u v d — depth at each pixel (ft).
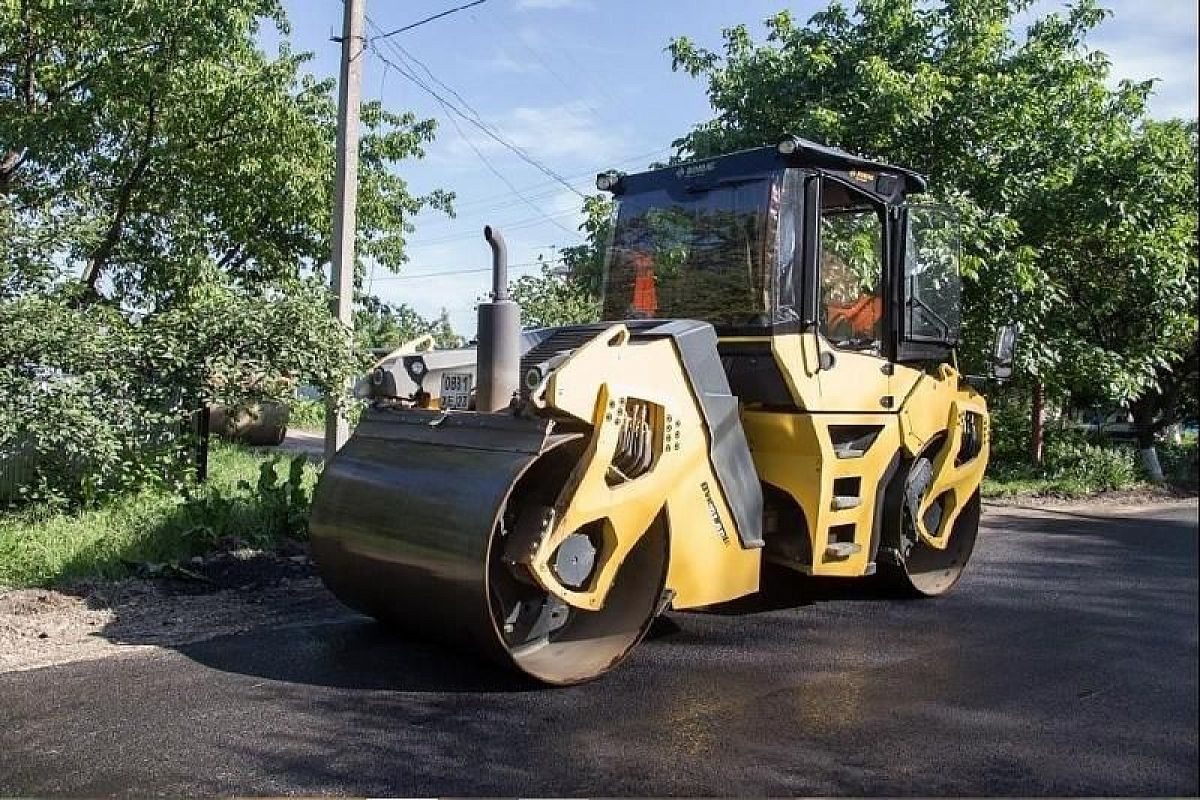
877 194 20.79
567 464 15.61
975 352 40.68
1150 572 20.74
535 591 16.29
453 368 17.93
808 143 19.07
